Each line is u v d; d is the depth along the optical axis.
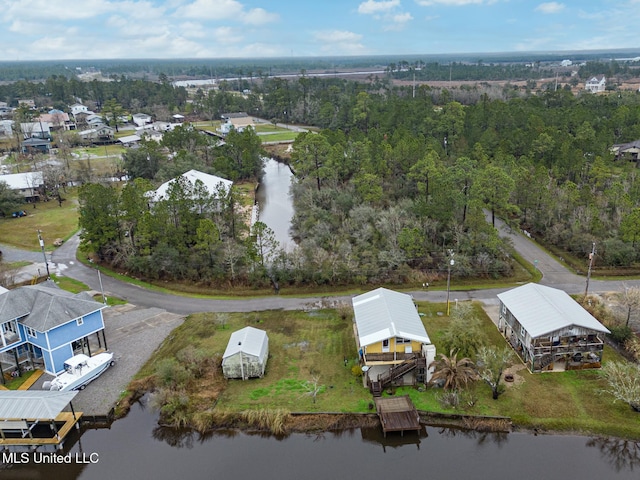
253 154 110.94
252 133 115.00
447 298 52.56
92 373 40.66
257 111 195.50
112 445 35.25
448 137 106.94
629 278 57.44
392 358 39.44
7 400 34.34
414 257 60.28
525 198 73.50
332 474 32.59
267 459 33.88
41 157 120.31
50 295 42.41
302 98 182.38
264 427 36.31
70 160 115.50
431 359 39.03
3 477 32.97
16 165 113.50
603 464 32.50
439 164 76.81
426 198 69.94
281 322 49.97
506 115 104.62
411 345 39.88
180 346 45.56
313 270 57.66
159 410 37.75
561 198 69.44
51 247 70.62
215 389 39.72
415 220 65.00
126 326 49.47
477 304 52.44
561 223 67.50
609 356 42.38
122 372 42.00
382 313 42.50
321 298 54.94
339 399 38.38
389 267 58.41
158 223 60.31
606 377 39.38
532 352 39.94
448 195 63.41
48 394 35.06
